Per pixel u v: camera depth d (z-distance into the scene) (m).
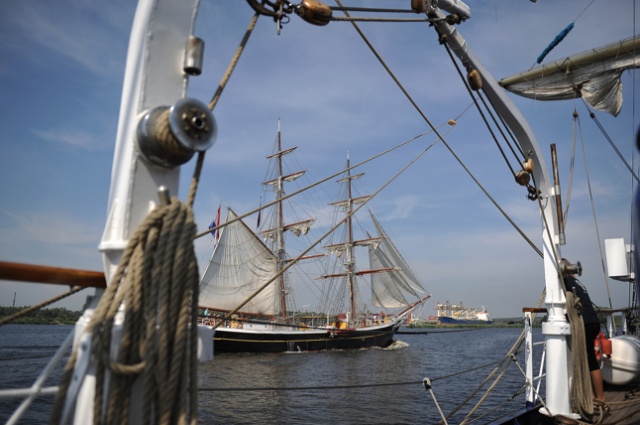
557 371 5.71
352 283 60.28
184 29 2.21
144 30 2.12
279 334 47.41
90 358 1.78
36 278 1.90
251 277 48.53
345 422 16.86
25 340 38.22
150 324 1.72
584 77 6.82
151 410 1.73
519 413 5.81
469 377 27.34
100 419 1.68
